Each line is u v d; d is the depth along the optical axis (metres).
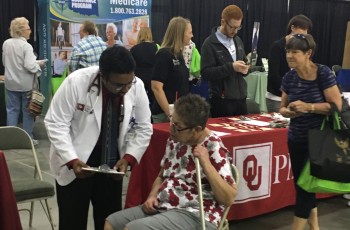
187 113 1.67
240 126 2.98
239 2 8.28
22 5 6.45
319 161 2.21
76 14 6.10
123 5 6.50
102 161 1.83
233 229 2.96
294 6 9.02
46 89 6.12
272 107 3.43
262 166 2.90
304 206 2.47
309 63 2.34
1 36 6.33
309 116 2.37
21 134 2.71
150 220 1.65
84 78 1.75
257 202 2.93
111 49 1.63
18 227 2.04
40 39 6.17
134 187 2.77
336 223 3.14
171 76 3.00
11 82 4.99
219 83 3.20
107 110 1.80
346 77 4.83
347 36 9.14
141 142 1.92
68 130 1.77
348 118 2.31
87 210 1.92
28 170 4.15
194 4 7.82
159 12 7.47
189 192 1.76
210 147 1.72
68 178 1.83
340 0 9.73
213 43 3.14
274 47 3.26
